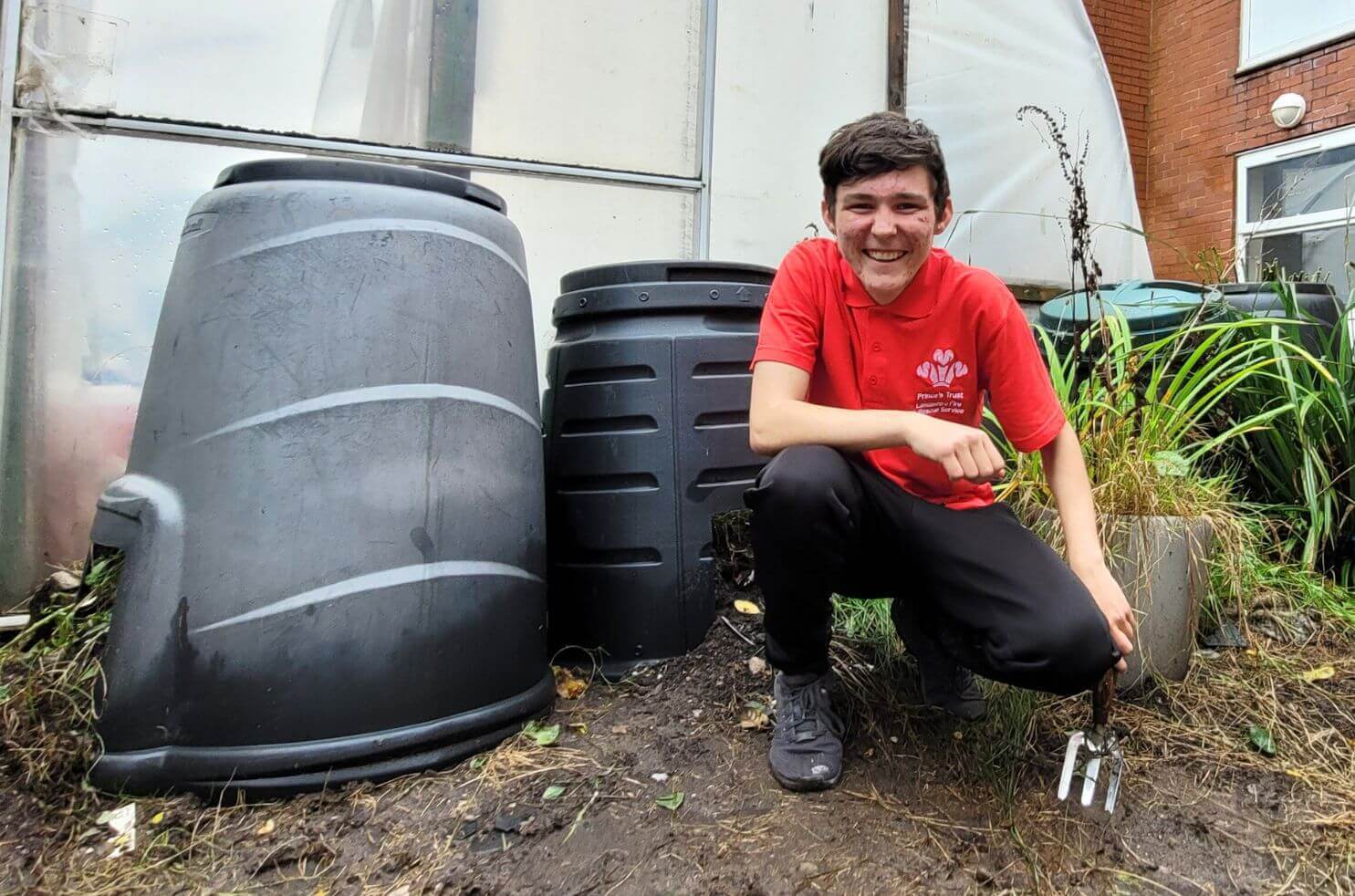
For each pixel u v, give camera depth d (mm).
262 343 1098
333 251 1132
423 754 1110
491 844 971
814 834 987
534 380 1358
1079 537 1036
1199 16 5328
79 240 1827
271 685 1040
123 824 991
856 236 1020
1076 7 3148
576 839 979
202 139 1945
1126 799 1066
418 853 955
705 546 1488
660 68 2453
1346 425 1815
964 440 922
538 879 909
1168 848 974
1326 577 1813
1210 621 1523
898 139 986
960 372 1106
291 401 1089
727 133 2529
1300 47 4699
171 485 1084
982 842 976
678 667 1435
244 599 1045
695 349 1477
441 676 1128
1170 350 1835
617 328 1493
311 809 1026
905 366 1103
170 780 1035
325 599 1062
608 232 2395
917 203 997
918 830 998
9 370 1755
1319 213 4598
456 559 1158
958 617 1032
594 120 2371
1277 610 1631
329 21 2090
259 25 2016
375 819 1012
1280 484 1900
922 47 2877
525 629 1257
